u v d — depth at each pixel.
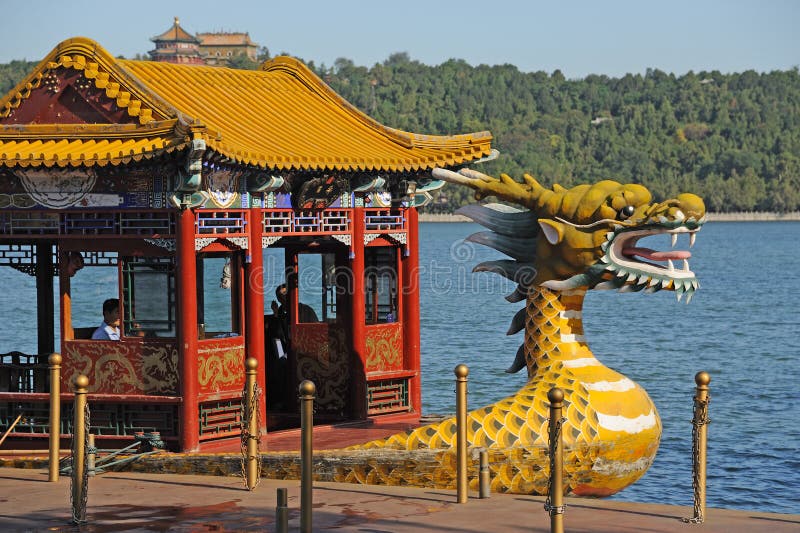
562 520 15.15
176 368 19.89
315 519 16.47
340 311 23.55
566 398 19.38
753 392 39.88
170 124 19.47
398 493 18.25
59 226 20.31
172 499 17.70
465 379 17.53
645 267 19.69
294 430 21.89
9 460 20.20
